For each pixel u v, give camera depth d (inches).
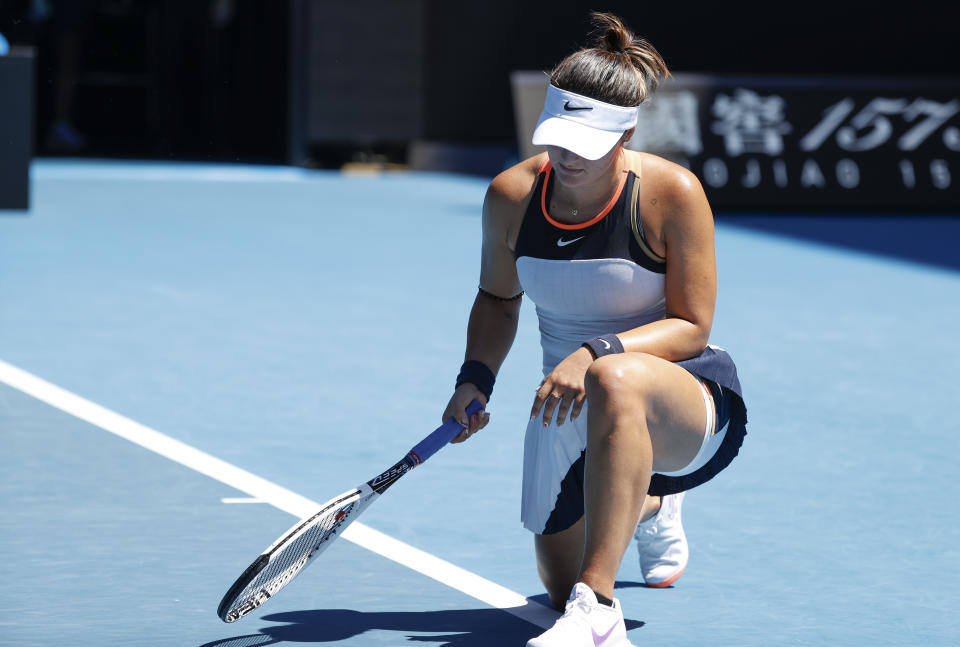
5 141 1978.3
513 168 529.0
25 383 914.7
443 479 719.1
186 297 1306.6
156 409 855.7
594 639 455.2
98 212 2060.8
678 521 561.6
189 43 3580.2
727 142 2262.6
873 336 1185.4
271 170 3061.0
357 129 3100.4
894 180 2305.6
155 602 528.7
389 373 983.6
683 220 498.9
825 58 2674.7
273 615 518.9
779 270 1604.3
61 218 1955.0
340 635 498.6
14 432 783.7
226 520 634.2
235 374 967.6
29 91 1972.2
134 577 555.8
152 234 1809.8
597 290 510.0
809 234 1990.7
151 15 3597.4
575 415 480.1
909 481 735.1
